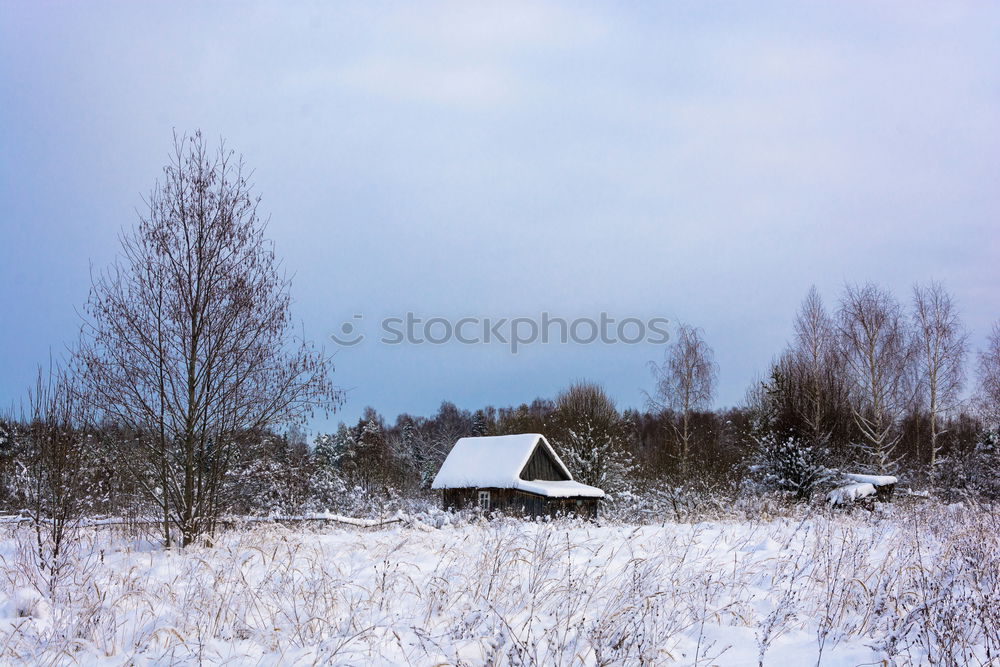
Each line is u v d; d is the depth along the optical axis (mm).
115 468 12281
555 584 7344
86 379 12305
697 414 45594
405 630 6266
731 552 9688
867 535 11008
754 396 45344
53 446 10117
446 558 9070
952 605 6160
